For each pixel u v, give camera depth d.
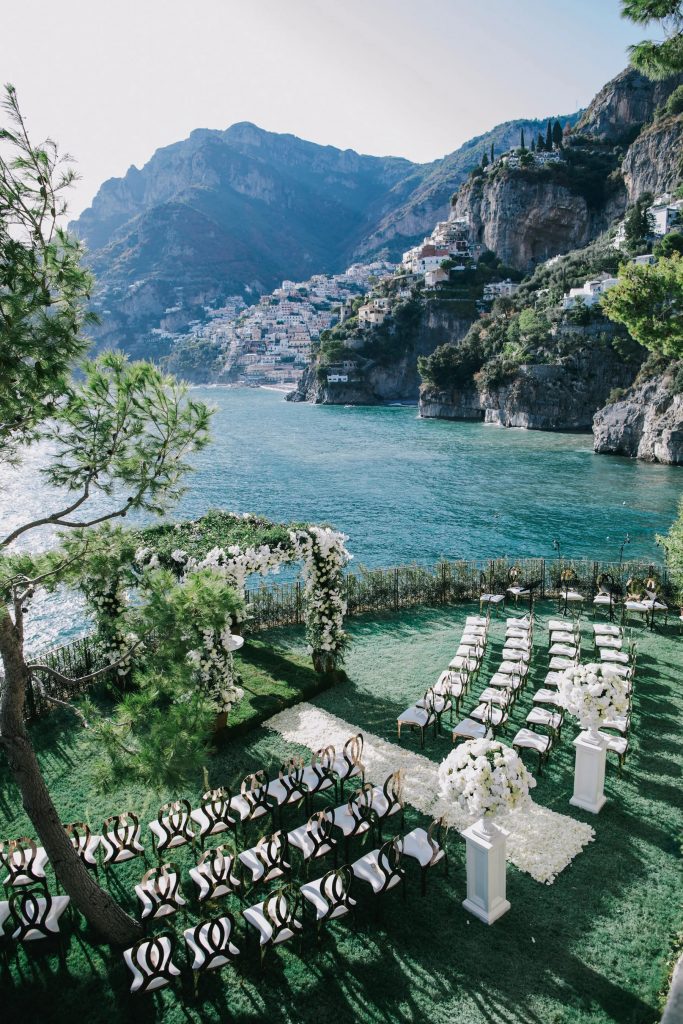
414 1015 7.62
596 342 126.06
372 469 83.69
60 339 7.05
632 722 14.67
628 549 45.19
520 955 8.46
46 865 10.67
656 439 86.00
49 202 6.98
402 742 14.02
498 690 15.02
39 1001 7.98
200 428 8.23
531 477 76.38
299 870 10.11
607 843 10.66
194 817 10.65
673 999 7.05
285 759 13.44
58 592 9.23
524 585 24.31
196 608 8.81
